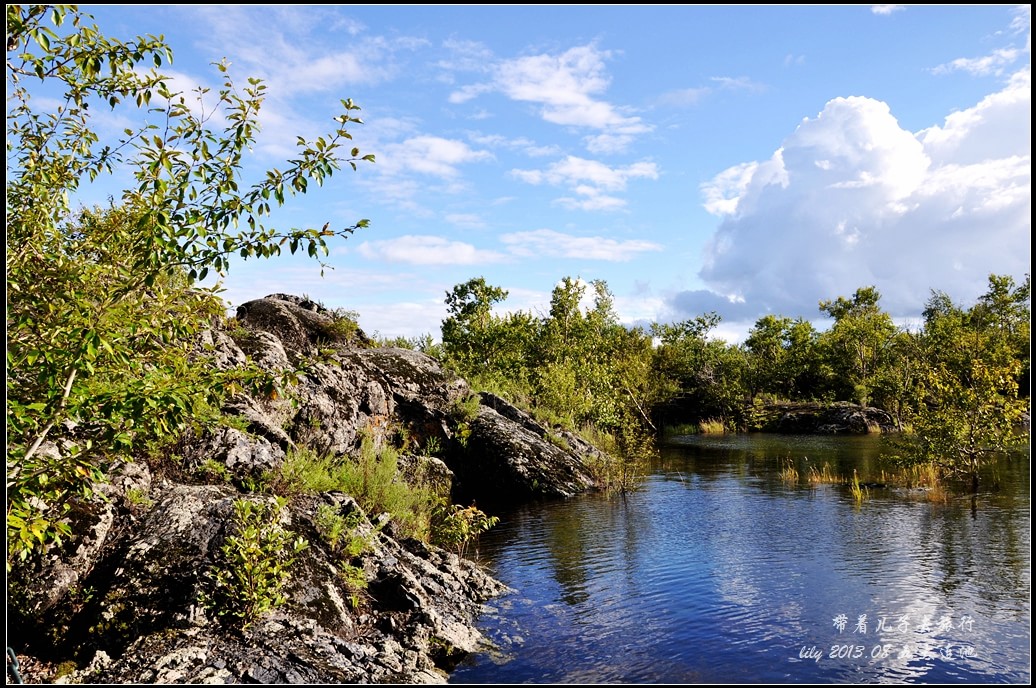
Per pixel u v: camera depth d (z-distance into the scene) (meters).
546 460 21.55
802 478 23.14
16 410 4.96
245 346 15.12
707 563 12.38
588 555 13.22
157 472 9.67
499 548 13.94
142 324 5.52
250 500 9.20
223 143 5.99
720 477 24.03
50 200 5.99
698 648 8.57
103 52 5.68
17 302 5.37
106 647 6.85
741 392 56.09
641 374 46.62
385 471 14.61
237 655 6.79
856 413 46.88
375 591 9.34
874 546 13.20
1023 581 10.77
